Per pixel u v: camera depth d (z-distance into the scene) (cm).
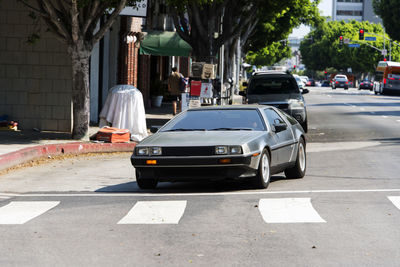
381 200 1775
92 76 4603
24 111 3778
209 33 5306
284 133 2205
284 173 2359
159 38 5684
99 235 1365
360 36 12962
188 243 1279
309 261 1130
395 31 14238
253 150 1928
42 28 3722
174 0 4356
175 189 2089
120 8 3312
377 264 1109
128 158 3056
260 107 2172
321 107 7238
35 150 2834
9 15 3741
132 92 3469
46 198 1894
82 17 3278
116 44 4991
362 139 3988
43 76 3747
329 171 2542
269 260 1139
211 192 1984
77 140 3350
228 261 1135
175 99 7038
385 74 12481
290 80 4212
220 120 2116
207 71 4188
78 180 2322
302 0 5894
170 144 1925
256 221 1486
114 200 1834
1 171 2500
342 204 1711
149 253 1203
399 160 2870
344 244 1255
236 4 5641
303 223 1455
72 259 1166
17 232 1402
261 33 10956
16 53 3756
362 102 8419
